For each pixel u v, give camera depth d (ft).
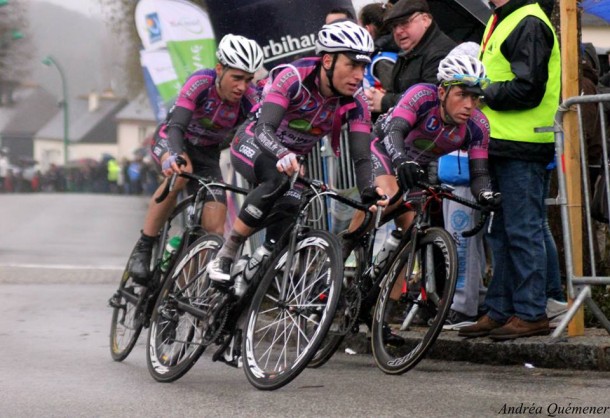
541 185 29.58
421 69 33.91
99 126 543.39
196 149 32.48
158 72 51.96
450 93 27.58
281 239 26.37
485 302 30.60
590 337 29.35
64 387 26.50
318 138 27.53
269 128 25.50
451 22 40.91
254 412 22.85
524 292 29.22
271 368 26.22
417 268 27.50
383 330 28.02
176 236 31.04
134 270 31.19
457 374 27.89
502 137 29.22
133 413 23.00
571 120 29.27
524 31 28.86
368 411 22.77
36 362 30.89
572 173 29.27
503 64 29.48
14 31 232.12
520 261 29.27
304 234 26.03
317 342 24.48
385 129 28.55
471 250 32.86
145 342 35.73
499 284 30.19
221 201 30.68
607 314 32.35
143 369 29.86
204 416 22.57
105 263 69.46
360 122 26.84
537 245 29.27
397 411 22.74
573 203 29.30
